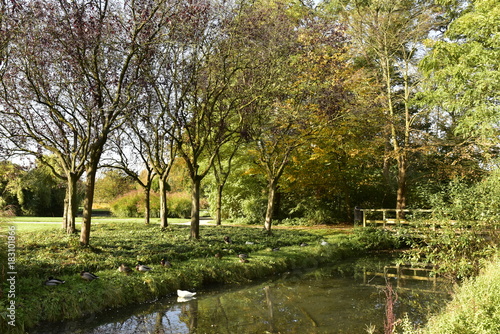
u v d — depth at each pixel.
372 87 24.95
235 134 23.72
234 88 17.80
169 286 11.86
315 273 15.84
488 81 16.12
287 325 9.58
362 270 16.62
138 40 13.45
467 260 13.02
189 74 15.91
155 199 37.53
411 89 27.03
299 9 24.33
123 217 36.91
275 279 14.50
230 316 10.16
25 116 15.61
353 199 31.27
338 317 10.18
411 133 26.19
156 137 19.53
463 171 23.23
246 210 32.69
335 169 28.50
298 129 19.89
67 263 11.29
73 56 12.90
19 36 12.48
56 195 35.81
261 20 16.83
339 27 19.72
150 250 14.17
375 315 10.35
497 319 6.49
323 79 19.19
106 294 10.14
